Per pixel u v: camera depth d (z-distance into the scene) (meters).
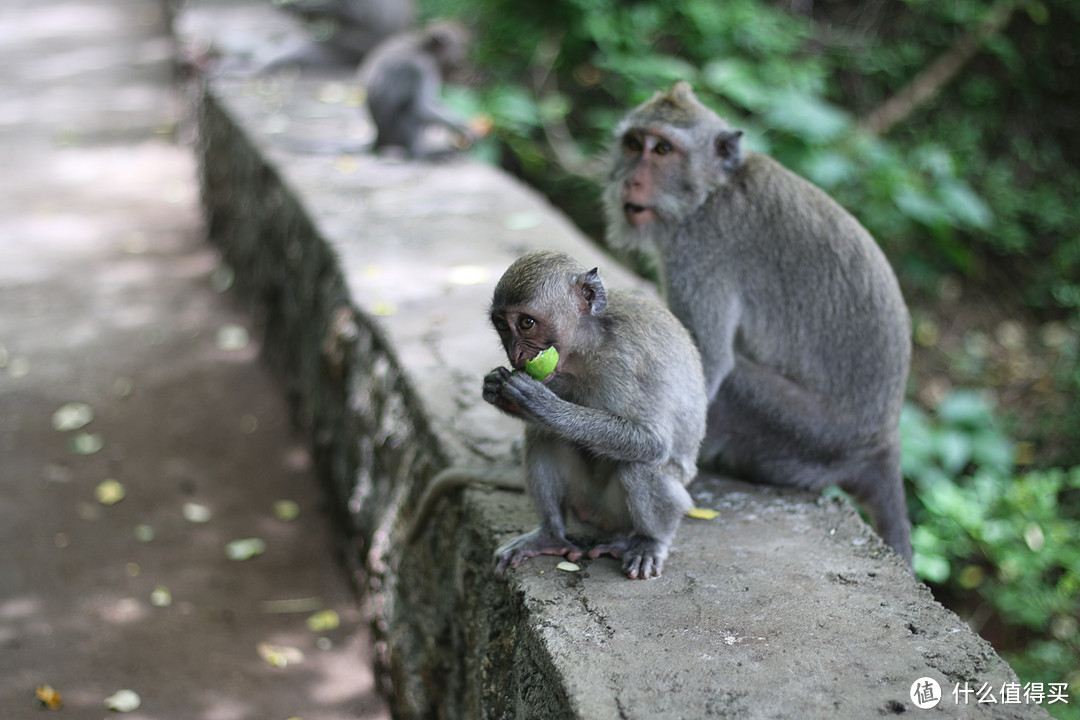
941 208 9.05
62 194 11.20
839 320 4.33
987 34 10.65
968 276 10.88
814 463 4.43
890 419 4.48
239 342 8.45
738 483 4.35
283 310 7.68
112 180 11.70
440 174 8.06
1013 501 7.30
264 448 7.11
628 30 10.18
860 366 4.36
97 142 12.79
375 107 8.37
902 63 11.03
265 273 8.20
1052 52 11.31
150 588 5.64
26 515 6.16
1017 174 11.35
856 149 9.37
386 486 5.09
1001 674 2.93
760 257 4.37
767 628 3.15
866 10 11.55
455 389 4.68
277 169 7.93
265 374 8.02
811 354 4.37
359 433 5.59
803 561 3.57
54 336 8.30
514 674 3.43
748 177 4.45
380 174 7.98
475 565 3.82
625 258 8.62
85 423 7.19
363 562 5.47
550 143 10.75
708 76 9.33
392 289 5.79
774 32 10.34
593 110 11.02
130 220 10.70
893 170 9.18
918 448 7.29
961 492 7.40
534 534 3.59
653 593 3.34
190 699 4.84
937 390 10.06
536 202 7.42
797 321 4.36
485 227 6.85
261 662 5.17
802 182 4.48
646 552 3.47
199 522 6.28
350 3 11.26
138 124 13.45
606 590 3.36
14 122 13.32
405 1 11.62
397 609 4.74
